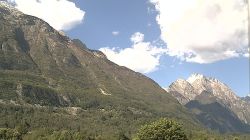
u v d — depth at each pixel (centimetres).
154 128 19000
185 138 19088
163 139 18750
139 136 19412
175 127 19000
